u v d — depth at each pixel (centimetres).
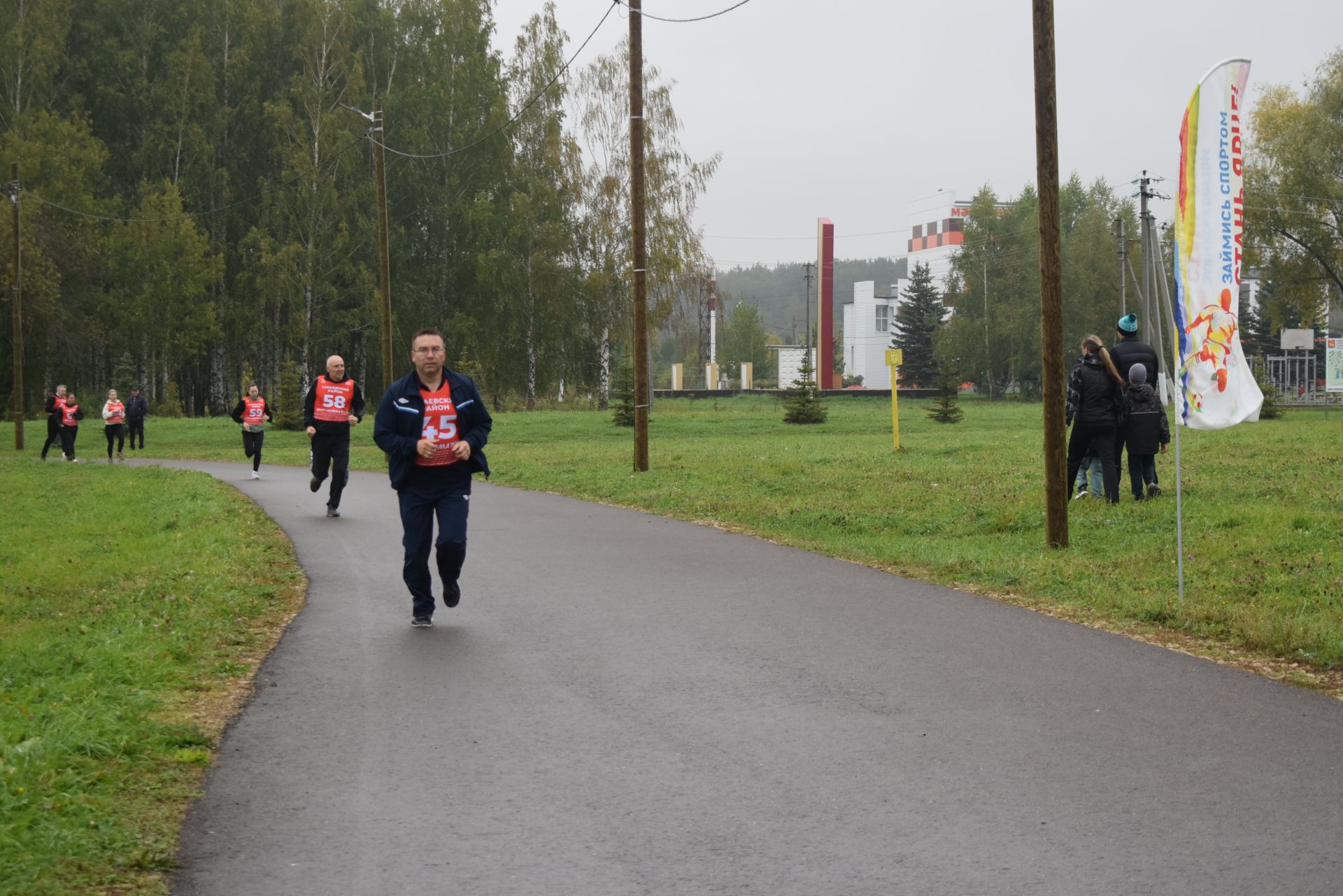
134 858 406
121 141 5956
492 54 6338
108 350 5844
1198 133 848
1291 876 399
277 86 6097
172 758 521
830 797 480
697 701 628
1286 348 5366
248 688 659
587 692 646
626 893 388
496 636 793
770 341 18538
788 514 1461
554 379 6134
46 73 5547
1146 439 1364
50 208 5275
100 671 652
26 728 532
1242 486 1479
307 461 3098
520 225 5769
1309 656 714
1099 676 680
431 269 6006
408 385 828
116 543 1260
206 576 996
